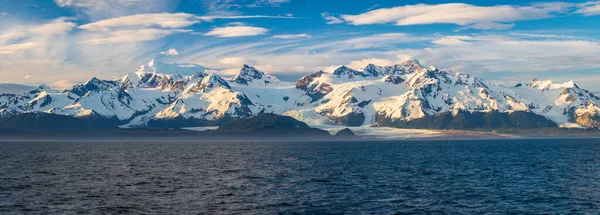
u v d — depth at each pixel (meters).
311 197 115.12
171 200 111.75
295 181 144.50
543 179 146.50
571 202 108.00
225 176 158.75
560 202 108.12
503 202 108.38
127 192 123.06
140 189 128.38
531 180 144.38
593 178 148.50
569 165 192.50
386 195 117.56
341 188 129.38
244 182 142.62
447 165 196.00
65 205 105.38
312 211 99.94
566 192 121.12
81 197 115.19
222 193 121.56
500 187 130.00
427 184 136.38
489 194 118.62
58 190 126.00
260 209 101.94
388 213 97.94
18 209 100.88
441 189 126.81
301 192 122.62
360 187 131.00
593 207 102.88
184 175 162.00
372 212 98.94
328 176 157.38
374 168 184.62
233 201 110.38
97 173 168.12
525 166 189.25
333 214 97.31
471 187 130.25
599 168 179.75
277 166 195.88
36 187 131.38
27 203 107.25
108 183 140.50
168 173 168.62
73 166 196.25
